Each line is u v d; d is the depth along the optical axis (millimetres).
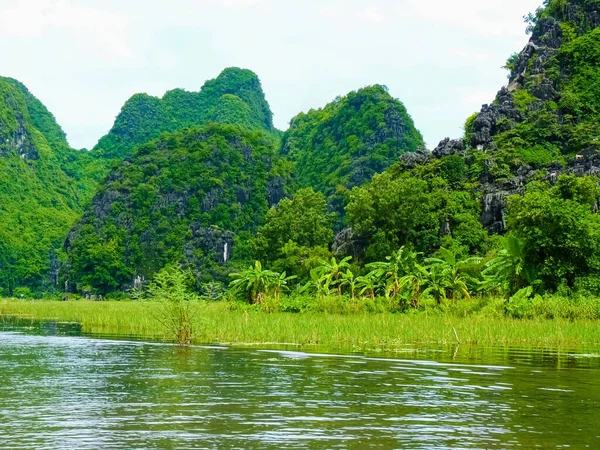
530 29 151625
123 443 13078
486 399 17766
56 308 72625
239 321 40344
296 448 12766
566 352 29484
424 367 23844
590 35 127125
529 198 58156
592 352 29578
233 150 194500
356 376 21578
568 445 13086
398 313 57969
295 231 120062
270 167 197750
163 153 195375
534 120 114562
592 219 61156
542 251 56719
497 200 95312
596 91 120625
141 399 17438
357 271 86750
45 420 15023
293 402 17141
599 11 136000
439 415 15734
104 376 21297
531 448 12844
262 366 23828
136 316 48094
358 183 189875
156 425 14570
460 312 52781
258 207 189625
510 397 18094
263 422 14898
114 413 15734
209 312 52906
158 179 186750
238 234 181875
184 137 199750
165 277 34031
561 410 16406
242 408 16359
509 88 129875
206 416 15477
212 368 23266
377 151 197125
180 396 17891
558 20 139875
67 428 14281
